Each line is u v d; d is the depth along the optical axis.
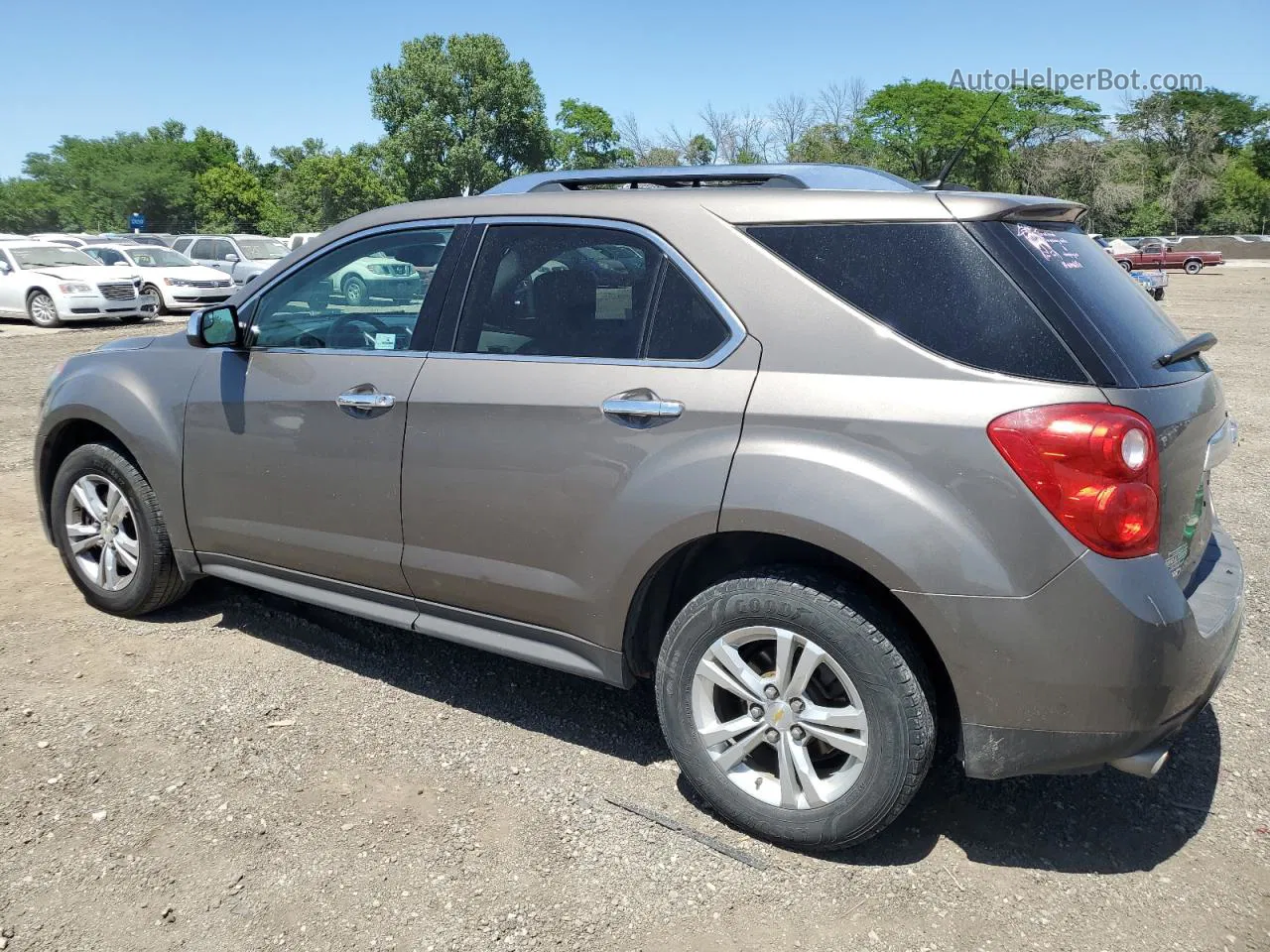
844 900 2.58
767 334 2.68
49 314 19.06
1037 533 2.35
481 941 2.41
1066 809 3.00
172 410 3.89
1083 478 2.32
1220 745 3.39
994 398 2.40
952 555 2.40
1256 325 20.17
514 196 3.26
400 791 3.04
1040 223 2.73
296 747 3.28
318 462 3.47
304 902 2.54
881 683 2.52
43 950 2.35
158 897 2.54
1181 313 23.48
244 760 3.19
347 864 2.69
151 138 86.69
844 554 2.49
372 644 4.12
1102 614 2.33
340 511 3.45
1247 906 2.56
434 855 2.74
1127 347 2.50
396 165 55.03
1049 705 2.40
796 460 2.55
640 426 2.80
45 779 3.04
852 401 2.53
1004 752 2.48
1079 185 62.84
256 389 3.62
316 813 2.91
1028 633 2.37
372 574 3.45
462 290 3.25
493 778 3.13
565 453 2.93
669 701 2.88
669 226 2.90
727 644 2.74
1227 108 89.00
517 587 3.10
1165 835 2.88
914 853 2.78
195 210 79.69
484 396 3.08
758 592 2.65
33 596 4.55
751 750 2.78
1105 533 2.32
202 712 3.49
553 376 2.98
